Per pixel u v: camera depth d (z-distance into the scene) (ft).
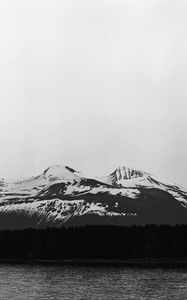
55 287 456.86
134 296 389.80
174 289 436.35
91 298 378.53
